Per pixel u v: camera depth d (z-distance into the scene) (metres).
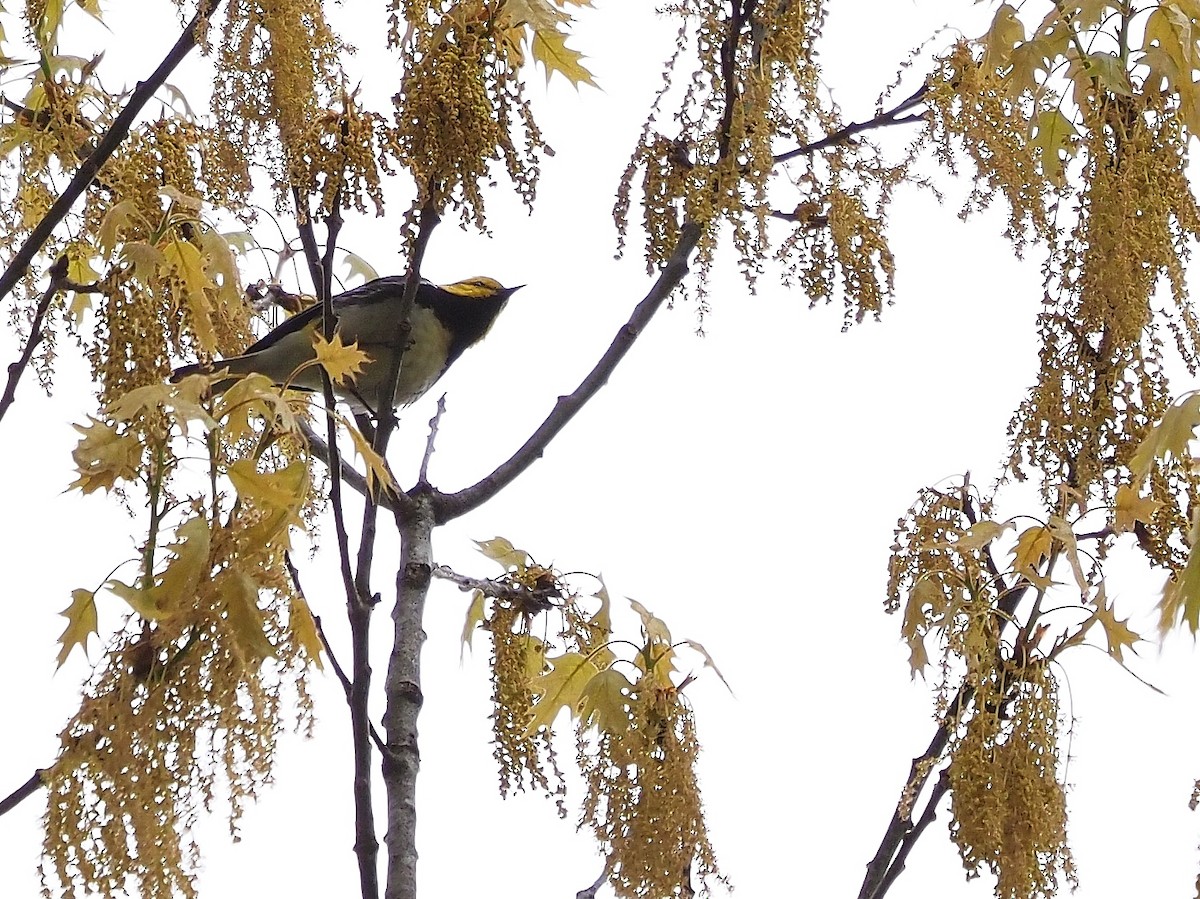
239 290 6.94
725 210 7.07
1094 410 6.64
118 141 7.21
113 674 5.48
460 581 8.03
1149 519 6.46
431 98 6.46
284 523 5.72
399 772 6.95
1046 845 6.16
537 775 7.55
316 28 6.82
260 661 5.52
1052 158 7.46
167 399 5.62
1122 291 6.59
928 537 6.82
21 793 5.97
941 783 6.65
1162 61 7.07
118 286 6.32
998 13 7.55
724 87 7.36
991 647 6.61
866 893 6.53
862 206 7.48
